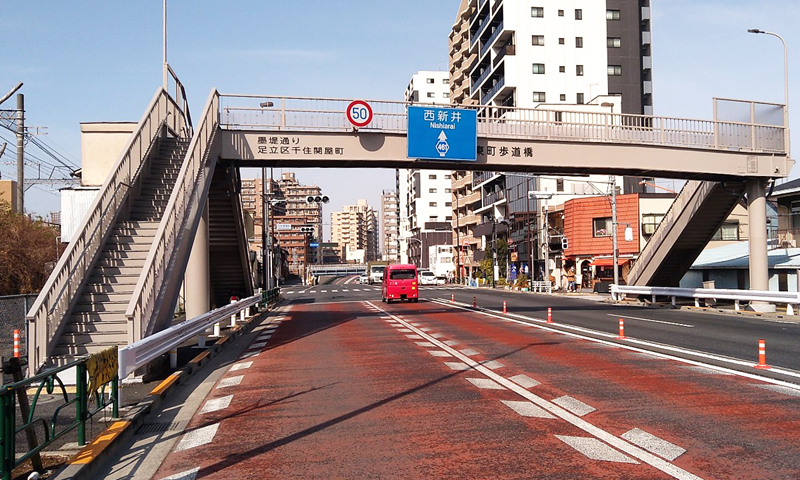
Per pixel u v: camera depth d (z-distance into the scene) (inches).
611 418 309.0
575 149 917.8
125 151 635.5
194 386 440.1
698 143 971.9
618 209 2123.5
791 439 265.9
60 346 460.4
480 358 530.6
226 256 1066.7
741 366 464.8
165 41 813.2
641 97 2768.2
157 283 496.1
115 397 317.1
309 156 839.7
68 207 1064.2
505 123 901.2
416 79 4879.4
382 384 418.6
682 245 1195.9
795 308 1004.6
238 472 238.2
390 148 864.9
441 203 4734.3
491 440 272.1
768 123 1024.2
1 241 1082.1
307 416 330.3
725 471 224.8
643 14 2878.9
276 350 635.5
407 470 233.0
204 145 706.8
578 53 2706.7
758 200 1032.8
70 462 235.0
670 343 614.9
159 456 266.5
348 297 1958.7
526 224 2566.4
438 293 2087.8
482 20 3169.3
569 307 1245.1
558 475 223.1
